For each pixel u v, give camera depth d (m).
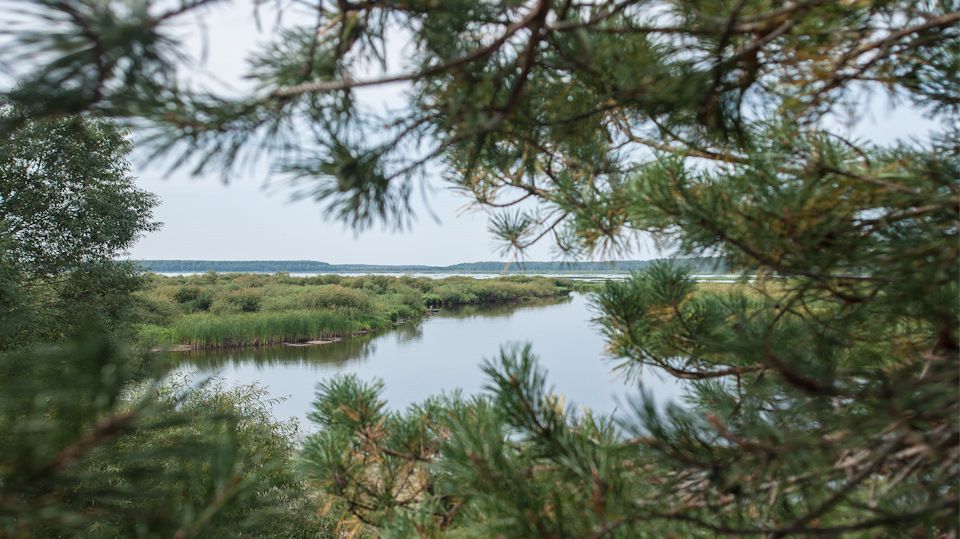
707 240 0.89
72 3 0.48
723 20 0.70
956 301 0.80
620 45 0.81
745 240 0.86
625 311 1.27
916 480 0.74
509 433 0.86
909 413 0.65
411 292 41.19
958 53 0.84
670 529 0.71
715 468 0.70
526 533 0.70
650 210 0.91
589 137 1.02
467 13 0.77
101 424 0.49
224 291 32.88
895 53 0.84
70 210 9.40
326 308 29.25
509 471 0.78
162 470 0.53
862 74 0.88
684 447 0.74
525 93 0.85
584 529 0.71
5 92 0.53
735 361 1.15
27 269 8.70
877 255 0.78
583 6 0.76
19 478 0.45
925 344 0.97
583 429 0.87
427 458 1.20
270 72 0.73
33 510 0.45
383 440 1.24
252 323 22.41
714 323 1.16
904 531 0.64
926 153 0.89
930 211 0.75
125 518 0.49
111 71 0.55
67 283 9.27
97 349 0.49
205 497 0.54
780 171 0.89
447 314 37.19
